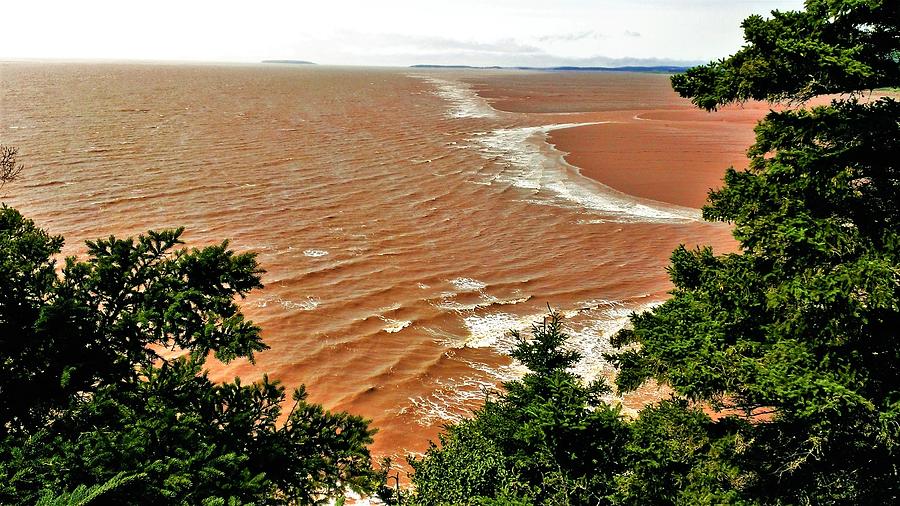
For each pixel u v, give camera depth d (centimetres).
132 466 586
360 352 1952
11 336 690
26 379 682
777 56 720
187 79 16175
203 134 5544
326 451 820
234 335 802
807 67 707
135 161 4294
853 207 748
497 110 8569
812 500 809
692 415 944
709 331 825
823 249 689
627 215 3425
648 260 2775
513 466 955
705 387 783
